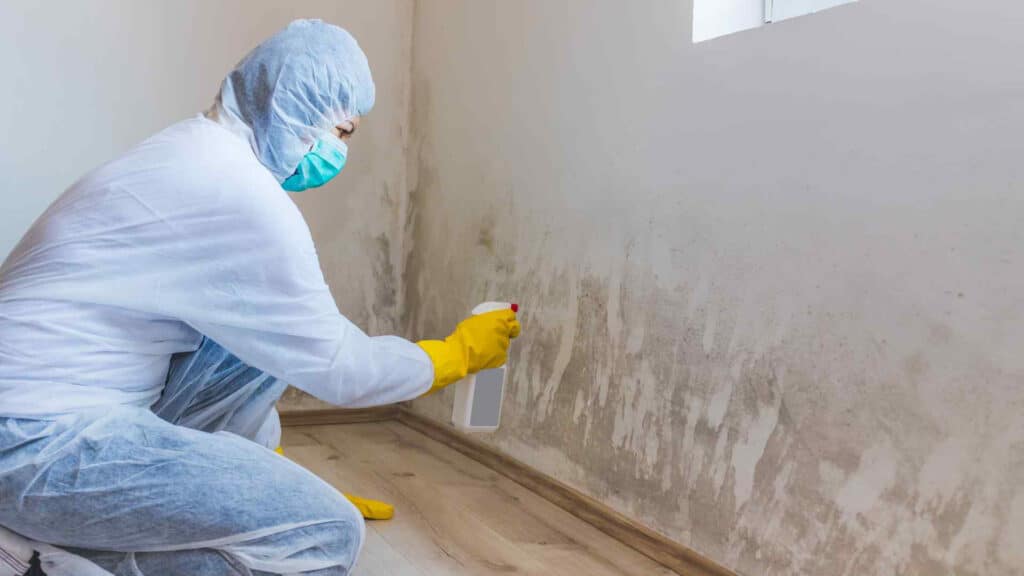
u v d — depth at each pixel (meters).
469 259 2.88
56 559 1.28
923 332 1.43
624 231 2.15
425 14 3.21
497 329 1.59
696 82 1.92
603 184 2.23
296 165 1.50
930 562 1.41
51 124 2.68
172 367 1.50
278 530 1.31
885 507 1.49
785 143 1.69
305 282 1.33
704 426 1.89
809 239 1.64
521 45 2.59
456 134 2.97
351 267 3.26
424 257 3.19
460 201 2.94
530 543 2.05
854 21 1.55
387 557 1.90
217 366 1.52
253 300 1.30
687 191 1.94
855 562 1.54
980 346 1.34
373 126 3.27
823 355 1.61
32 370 1.22
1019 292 1.29
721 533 1.84
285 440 2.90
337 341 1.36
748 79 1.78
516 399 2.61
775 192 1.71
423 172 3.20
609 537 2.13
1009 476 1.30
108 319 1.28
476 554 1.96
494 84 2.73
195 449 1.29
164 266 1.27
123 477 1.23
